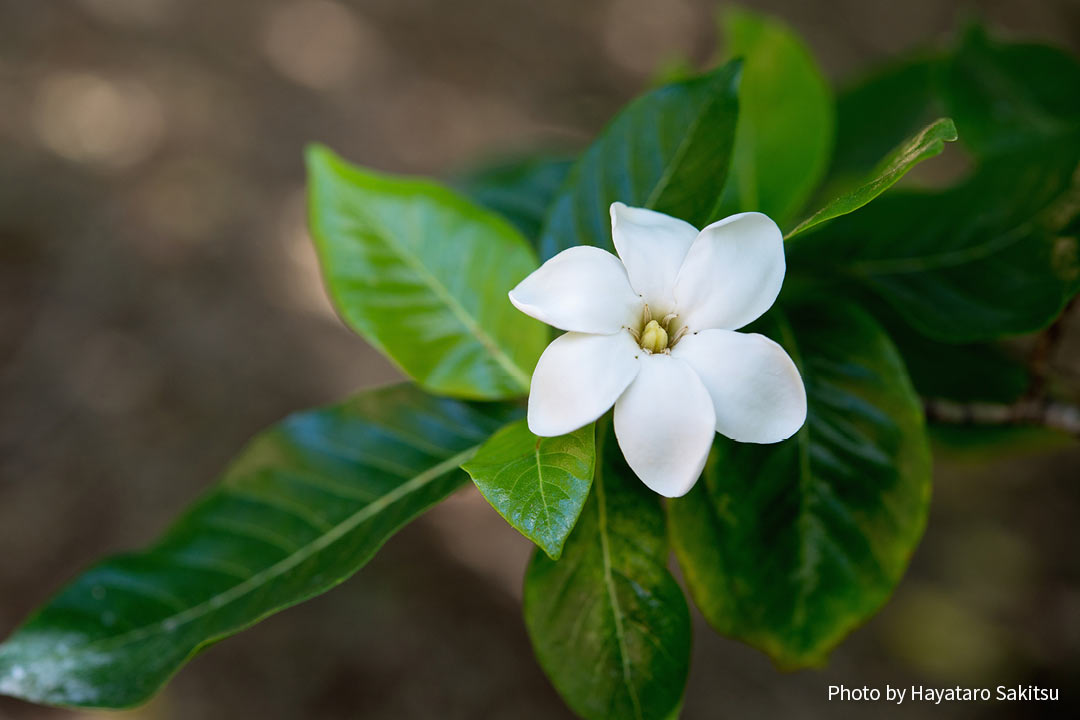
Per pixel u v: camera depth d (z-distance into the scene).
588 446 0.32
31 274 1.28
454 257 0.38
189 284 1.33
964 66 0.44
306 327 1.32
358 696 1.03
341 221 0.38
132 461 1.15
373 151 1.67
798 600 0.35
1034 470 1.41
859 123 0.48
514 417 0.37
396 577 1.13
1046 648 1.20
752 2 2.09
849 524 0.36
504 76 1.93
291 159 1.59
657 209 0.36
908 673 1.17
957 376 0.40
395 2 2.01
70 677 0.36
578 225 0.37
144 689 0.35
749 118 0.41
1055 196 0.37
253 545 0.37
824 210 0.32
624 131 0.37
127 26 1.68
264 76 1.71
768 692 1.14
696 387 0.32
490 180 0.45
